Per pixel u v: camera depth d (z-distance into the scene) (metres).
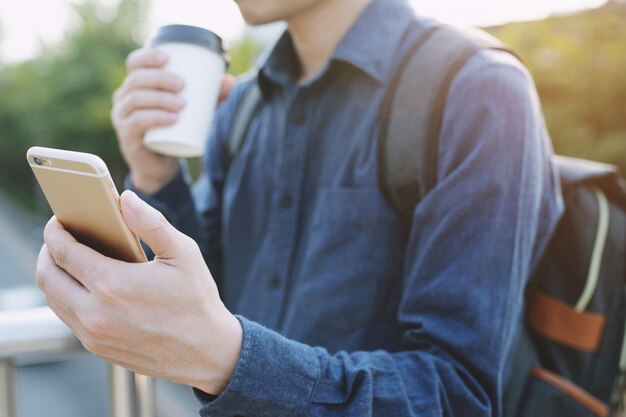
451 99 0.74
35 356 0.83
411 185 0.78
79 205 0.49
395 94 0.80
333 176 0.87
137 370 0.52
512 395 0.86
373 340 0.80
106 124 14.78
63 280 0.50
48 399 4.87
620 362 0.97
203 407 0.54
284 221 0.91
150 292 0.47
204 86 0.93
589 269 0.92
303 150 0.91
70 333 0.84
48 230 0.51
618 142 2.21
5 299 8.63
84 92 15.95
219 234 1.17
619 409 1.02
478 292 0.67
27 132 22.88
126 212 0.46
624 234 0.94
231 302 1.03
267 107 1.05
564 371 0.94
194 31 0.92
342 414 0.58
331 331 0.81
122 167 15.04
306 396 0.57
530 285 0.95
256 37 9.71
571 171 0.96
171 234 0.47
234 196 1.03
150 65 0.92
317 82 0.90
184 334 0.49
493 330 0.66
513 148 0.70
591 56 2.34
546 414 0.87
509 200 0.69
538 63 2.43
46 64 19.28
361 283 0.80
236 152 1.10
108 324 0.48
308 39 0.94
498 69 0.74
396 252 0.81
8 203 23.19
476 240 0.68
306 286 0.83
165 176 1.02
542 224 0.82
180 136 0.92
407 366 0.64
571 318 0.92
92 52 16.05
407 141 0.77
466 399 0.63
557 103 2.43
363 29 0.87
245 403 0.54
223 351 0.52
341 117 0.88
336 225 0.83
